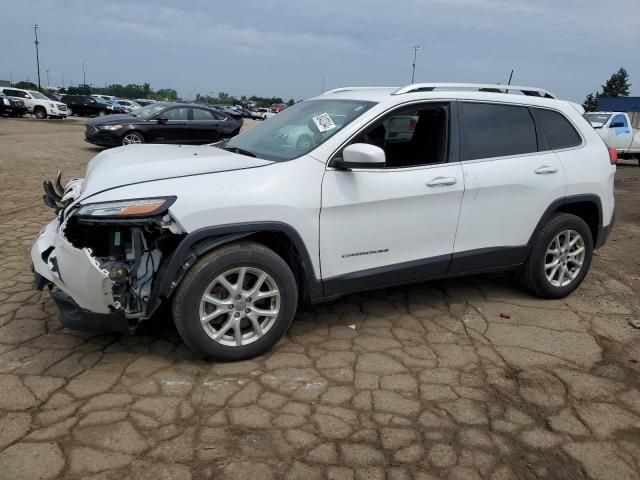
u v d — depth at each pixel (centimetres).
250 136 429
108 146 1411
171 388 306
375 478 245
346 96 416
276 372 329
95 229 324
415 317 416
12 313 388
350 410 294
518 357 362
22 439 258
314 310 421
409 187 368
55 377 312
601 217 468
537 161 426
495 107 419
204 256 315
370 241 364
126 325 312
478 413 297
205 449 258
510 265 434
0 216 665
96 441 259
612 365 356
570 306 452
